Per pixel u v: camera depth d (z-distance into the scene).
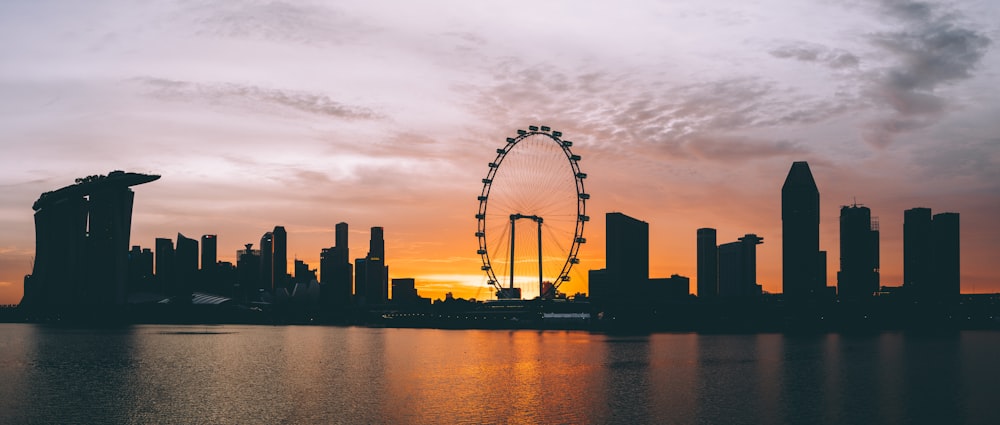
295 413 154.12
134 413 154.38
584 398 172.75
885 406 163.12
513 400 169.62
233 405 163.25
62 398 173.12
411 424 143.25
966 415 153.12
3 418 149.50
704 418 148.62
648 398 172.75
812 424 143.88
